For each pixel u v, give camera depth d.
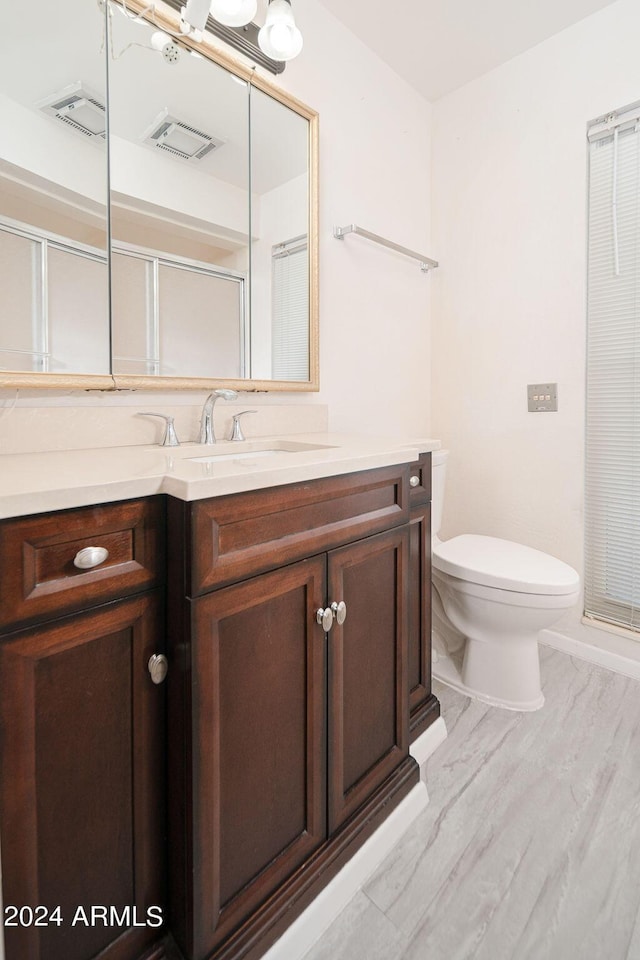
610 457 1.80
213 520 0.72
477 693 1.63
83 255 1.12
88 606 0.65
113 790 0.70
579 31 1.75
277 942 0.85
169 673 0.74
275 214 1.51
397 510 1.10
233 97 1.38
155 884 0.76
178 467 0.81
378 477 1.04
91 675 0.67
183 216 1.29
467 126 2.09
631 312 1.72
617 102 1.68
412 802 1.15
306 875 0.90
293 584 0.85
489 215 2.05
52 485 0.63
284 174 1.53
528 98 1.90
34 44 1.03
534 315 1.94
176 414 1.31
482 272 2.09
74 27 1.08
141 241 1.21
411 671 1.36
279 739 0.85
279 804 0.86
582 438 1.85
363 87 1.84
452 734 1.44
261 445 1.34
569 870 1.01
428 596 1.41
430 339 2.28
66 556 0.63
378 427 2.00
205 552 0.71
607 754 1.35
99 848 0.69
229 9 1.04
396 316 2.06
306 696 0.90
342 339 1.82
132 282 1.20
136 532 0.70
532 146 1.90
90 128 1.12
